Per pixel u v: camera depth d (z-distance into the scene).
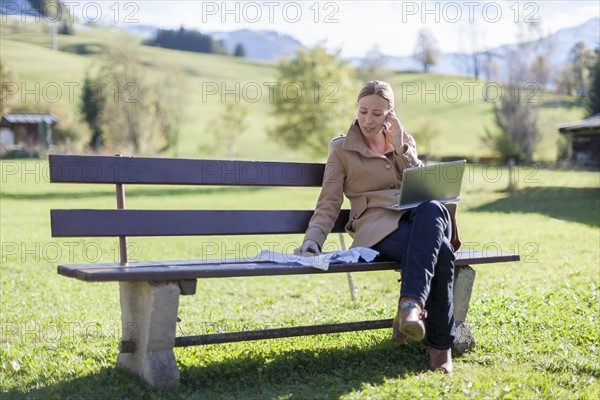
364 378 4.09
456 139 56.84
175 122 64.19
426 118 56.44
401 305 3.97
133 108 60.97
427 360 4.39
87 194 30.00
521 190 25.58
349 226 4.86
